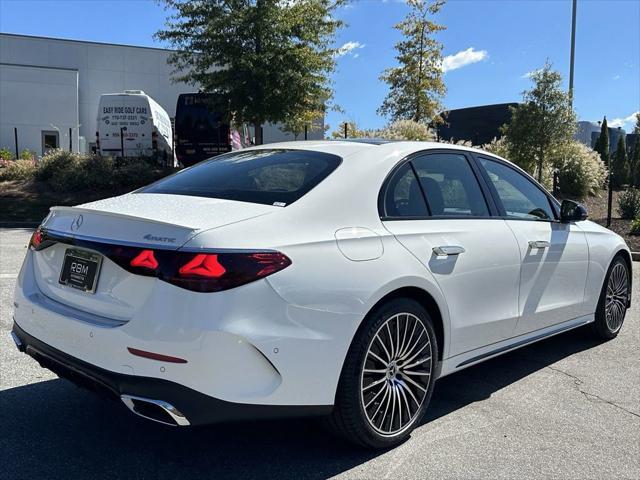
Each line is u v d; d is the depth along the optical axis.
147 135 20.73
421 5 24.53
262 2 17.02
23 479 2.81
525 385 4.24
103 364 2.71
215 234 2.63
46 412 3.57
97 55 32.38
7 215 15.42
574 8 20.00
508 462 3.08
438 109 25.20
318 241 2.87
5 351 4.60
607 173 21.30
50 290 3.17
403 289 3.22
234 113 18.20
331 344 2.81
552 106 19.19
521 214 4.33
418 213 3.50
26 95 28.98
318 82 17.62
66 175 17.88
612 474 2.98
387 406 3.14
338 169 3.30
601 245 5.04
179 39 17.72
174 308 2.53
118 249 2.73
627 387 4.22
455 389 4.15
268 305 2.62
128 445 3.19
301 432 3.40
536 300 4.23
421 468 3.00
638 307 6.82
